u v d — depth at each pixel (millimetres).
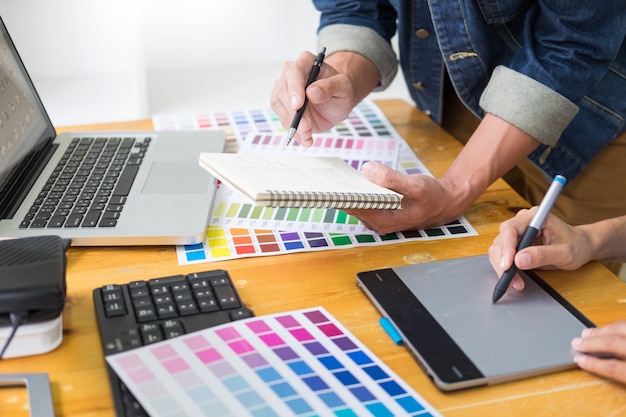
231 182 825
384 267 880
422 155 1209
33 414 614
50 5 1681
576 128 1244
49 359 698
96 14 1714
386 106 1430
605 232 900
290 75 1056
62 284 703
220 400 623
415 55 1333
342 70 1233
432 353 706
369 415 619
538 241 888
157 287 785
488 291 819
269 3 1857
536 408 656
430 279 838
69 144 1120
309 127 1060
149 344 700
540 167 1279
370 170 925
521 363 698
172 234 893
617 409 660
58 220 906
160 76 1770
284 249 913
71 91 1615
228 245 917
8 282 680
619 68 1219
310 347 708
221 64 1898
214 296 777
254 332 725
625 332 705
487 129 1070
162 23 1799
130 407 621
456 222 1004
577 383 690
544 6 1051
